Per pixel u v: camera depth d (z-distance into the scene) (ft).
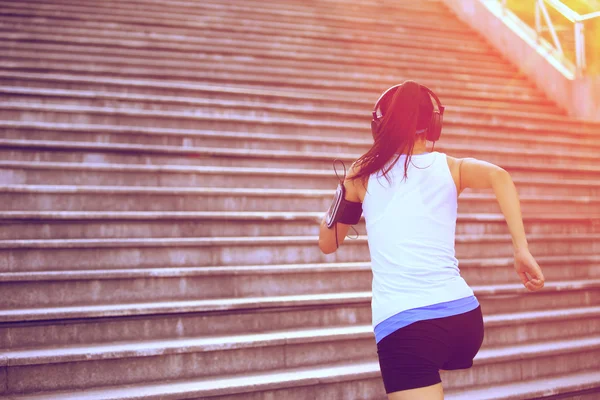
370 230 6.93
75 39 23.31
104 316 11.28
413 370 6.21
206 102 20.17
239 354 11.21
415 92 7.01
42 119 17.83
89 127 17.22
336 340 11.91
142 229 14.33
